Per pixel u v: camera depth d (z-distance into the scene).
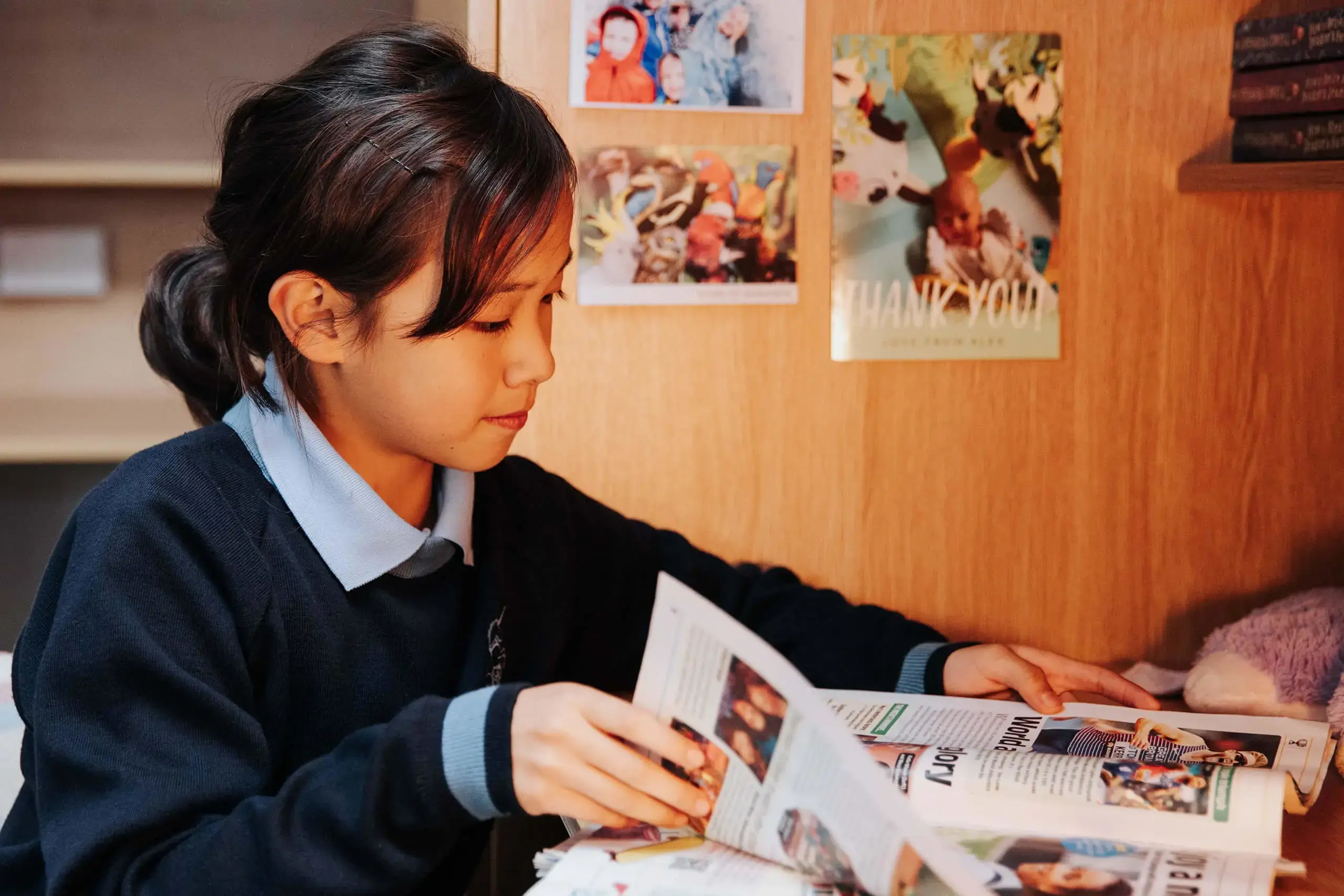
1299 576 1.12
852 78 1.06
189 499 0.75
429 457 0.77
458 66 0.78
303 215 0.73
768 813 0.61
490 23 1.04
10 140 1.93
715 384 1.09
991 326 1.09
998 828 0.69
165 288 1.04
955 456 1.10
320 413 0.81
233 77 1.93
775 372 1.09
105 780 0.66
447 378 0.73
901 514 1.11
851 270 1.08
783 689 0.60
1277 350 1.11
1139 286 1.10
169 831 0.66
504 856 1.10
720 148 1.06
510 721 0.63
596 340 1.08
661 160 1.06
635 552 1.03
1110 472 1.11
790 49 1.06
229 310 0.79
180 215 1.95
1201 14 1.07
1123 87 1.08
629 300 1.07
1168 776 0.71
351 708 0.81
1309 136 0.98
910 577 1.11
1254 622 0.98
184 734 0.69
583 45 1.04
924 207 1.08
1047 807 0.70
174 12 1.93
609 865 0.63
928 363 1.10
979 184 1.08
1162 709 0.92
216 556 0.75
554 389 1.08
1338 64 0.95
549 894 0.59
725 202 1.07
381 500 0.80
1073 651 1.12
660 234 1.07
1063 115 1.08
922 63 1.07
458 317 0.71
